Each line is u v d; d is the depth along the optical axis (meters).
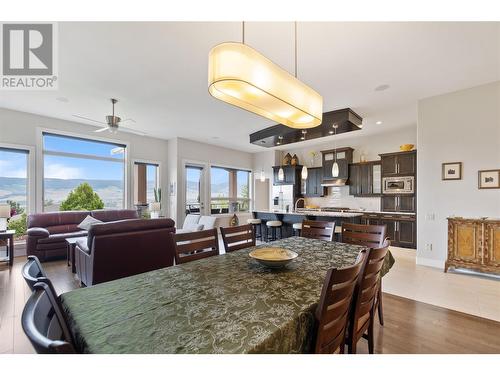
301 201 7.82
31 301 0.74
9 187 4.69
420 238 4.11
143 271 3.18
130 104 4.26
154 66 3.02
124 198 6.22
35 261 1.13
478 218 3.47
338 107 4.36
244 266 1.67
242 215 8.52
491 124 3.48
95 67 3.04
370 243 2.47
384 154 5.95
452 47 2.59
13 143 4.63
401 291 3.03
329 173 7.03
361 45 2.56
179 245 1.88
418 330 2.16
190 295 1.21
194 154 7.16
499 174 3.42
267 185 8.73
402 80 3.36
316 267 1.66
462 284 3.24
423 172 4.05
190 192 7.20
